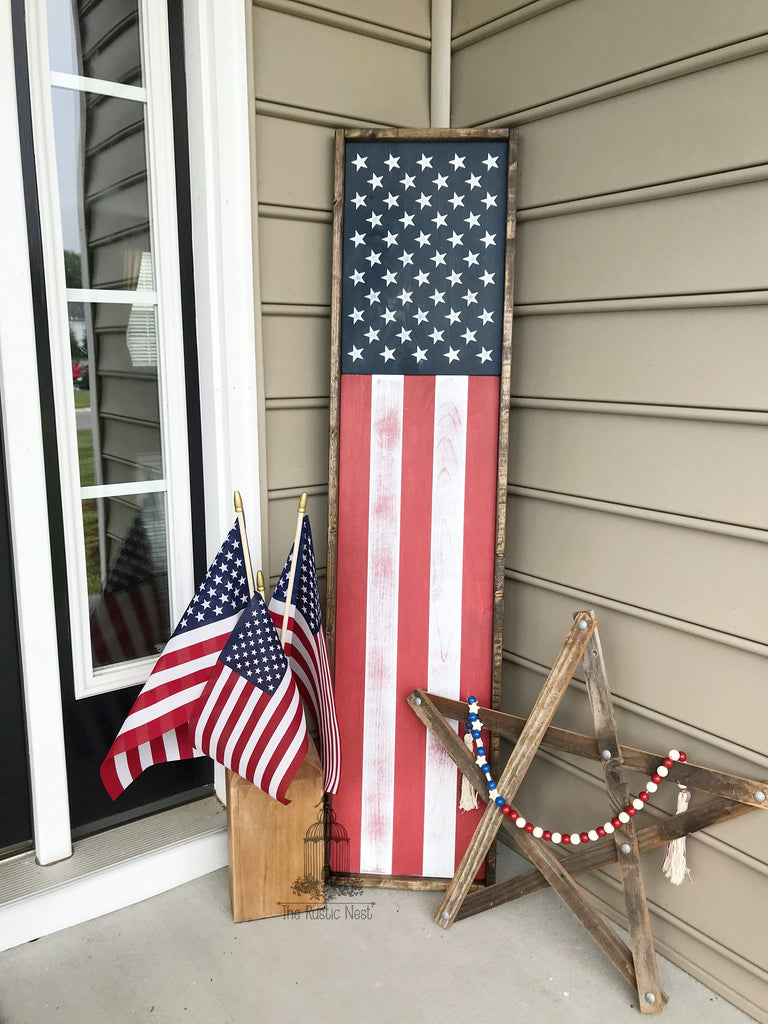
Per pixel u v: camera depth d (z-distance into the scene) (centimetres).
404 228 203
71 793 207
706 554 173
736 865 175
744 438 163
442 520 206
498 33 206
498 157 200
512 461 216
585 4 183
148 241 201
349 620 209
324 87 206
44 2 174
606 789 192
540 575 212
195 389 211
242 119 193
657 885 193
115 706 210
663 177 171
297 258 210
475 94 216
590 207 187
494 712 201
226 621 188
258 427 209
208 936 195
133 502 208
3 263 173
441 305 203
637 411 181
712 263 165
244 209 197
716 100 160
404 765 211
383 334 205
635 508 186
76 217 188
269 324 208
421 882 212
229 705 180
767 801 164
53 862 199
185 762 224
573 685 205
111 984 179
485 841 195
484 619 207
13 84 169
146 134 196
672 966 191
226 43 188
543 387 205
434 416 205
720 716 174
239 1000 176
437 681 209
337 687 210
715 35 158
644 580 186
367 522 207
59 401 189
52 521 192
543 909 207
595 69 182
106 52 186
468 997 178
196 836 213
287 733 180
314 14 200
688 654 179
